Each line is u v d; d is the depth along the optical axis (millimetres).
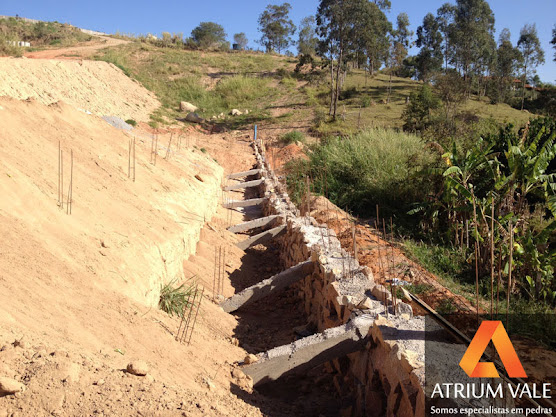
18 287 4992
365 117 39844
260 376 6266
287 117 40156
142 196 10406
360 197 17844
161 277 7984
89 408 3732
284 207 15922
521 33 64312
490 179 13086
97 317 5406
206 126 37438
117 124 23125
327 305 8289
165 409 3996
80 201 8031
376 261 10570
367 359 6266
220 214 16328
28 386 3699
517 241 10766
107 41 60844
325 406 6578
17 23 66188
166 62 51906
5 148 8070
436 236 13992
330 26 38531
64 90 25359
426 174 14555
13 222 6113
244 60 57219
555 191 13188
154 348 5516
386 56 59719
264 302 10859
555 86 69812
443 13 60531
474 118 37062
